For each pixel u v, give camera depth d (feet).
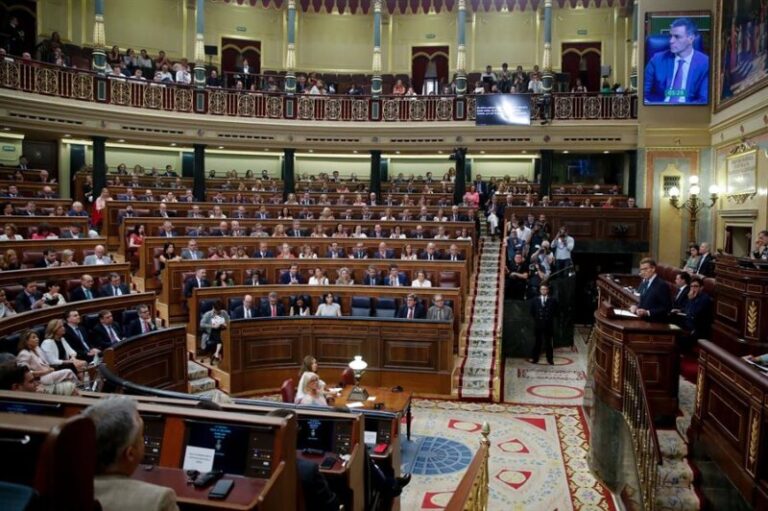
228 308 39.93
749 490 15.61
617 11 78.48
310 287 41.81
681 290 32.63
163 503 8.16
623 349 23.48
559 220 59.41
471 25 81.46
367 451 18.01
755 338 24.61
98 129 60.54
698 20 57.16
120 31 74.69
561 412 34.27
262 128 68.13
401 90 73.31
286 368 37.76
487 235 61.87
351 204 64.54
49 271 35.19
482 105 66.08
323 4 82.38
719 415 18.33
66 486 6.23
